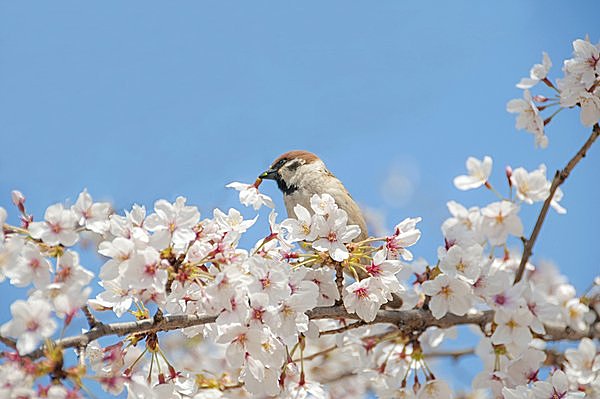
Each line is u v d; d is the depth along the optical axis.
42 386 5.79
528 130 9.02
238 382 9.34
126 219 7.02
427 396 8.81
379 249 8.18
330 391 11.95
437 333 9.82
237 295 6.94
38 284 6.60
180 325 7.10
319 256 7.91
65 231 6.69
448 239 8.33
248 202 8.16
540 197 8.92
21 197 6.92
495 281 8.23
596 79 8.55
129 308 7.31
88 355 7.28
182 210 7.01
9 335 5.87
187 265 7.11
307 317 7.39
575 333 10.27
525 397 7.67
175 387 7.40
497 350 8.75
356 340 9.48
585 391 8.88
